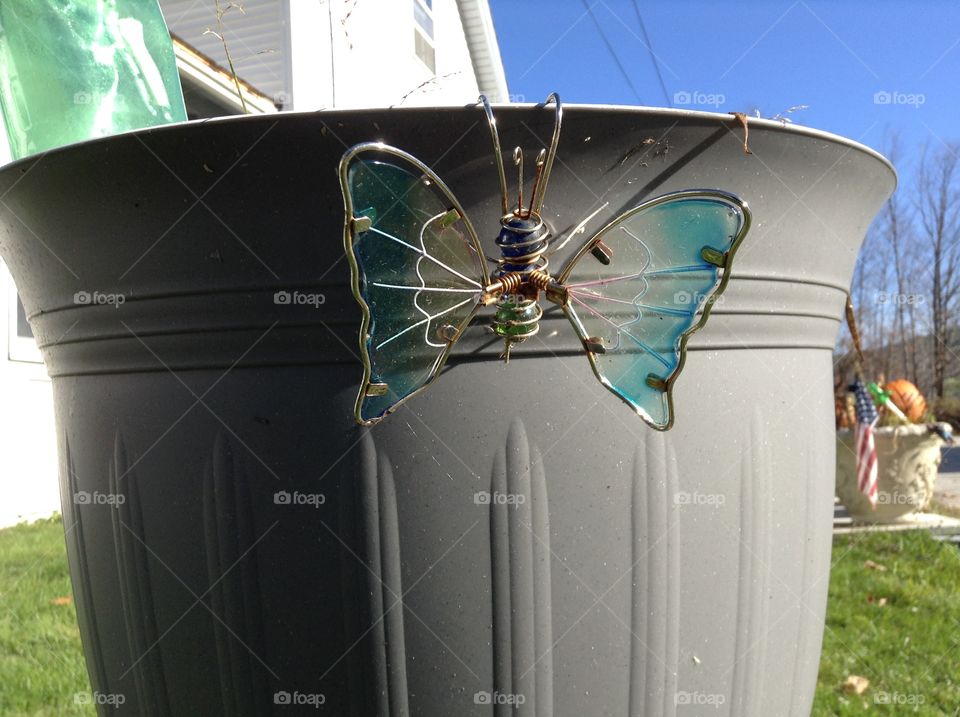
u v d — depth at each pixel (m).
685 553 0.33
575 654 0.32
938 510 1.87
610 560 0.32
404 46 2.75
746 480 0.35
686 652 0.34
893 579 1.15
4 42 0.45
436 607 0.31
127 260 0.33
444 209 0.29
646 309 0.30
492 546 0.31
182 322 0.32
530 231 0.28
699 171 0.31
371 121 0.28
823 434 0.39
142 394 0.34
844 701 0.76
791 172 0.33
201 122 0.29
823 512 0.40
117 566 0.36
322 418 0.31
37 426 1.63
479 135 0.29
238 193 0.30
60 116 0.44
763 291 0.34
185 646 0.34
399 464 0.31
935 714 0.73
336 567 0.32
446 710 0.32
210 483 0.33
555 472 0.31
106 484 0.36
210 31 0.75
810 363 0.38
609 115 0.29
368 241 0.27
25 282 0.38
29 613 0.93
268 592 0.33
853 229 0.39
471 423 0.31
